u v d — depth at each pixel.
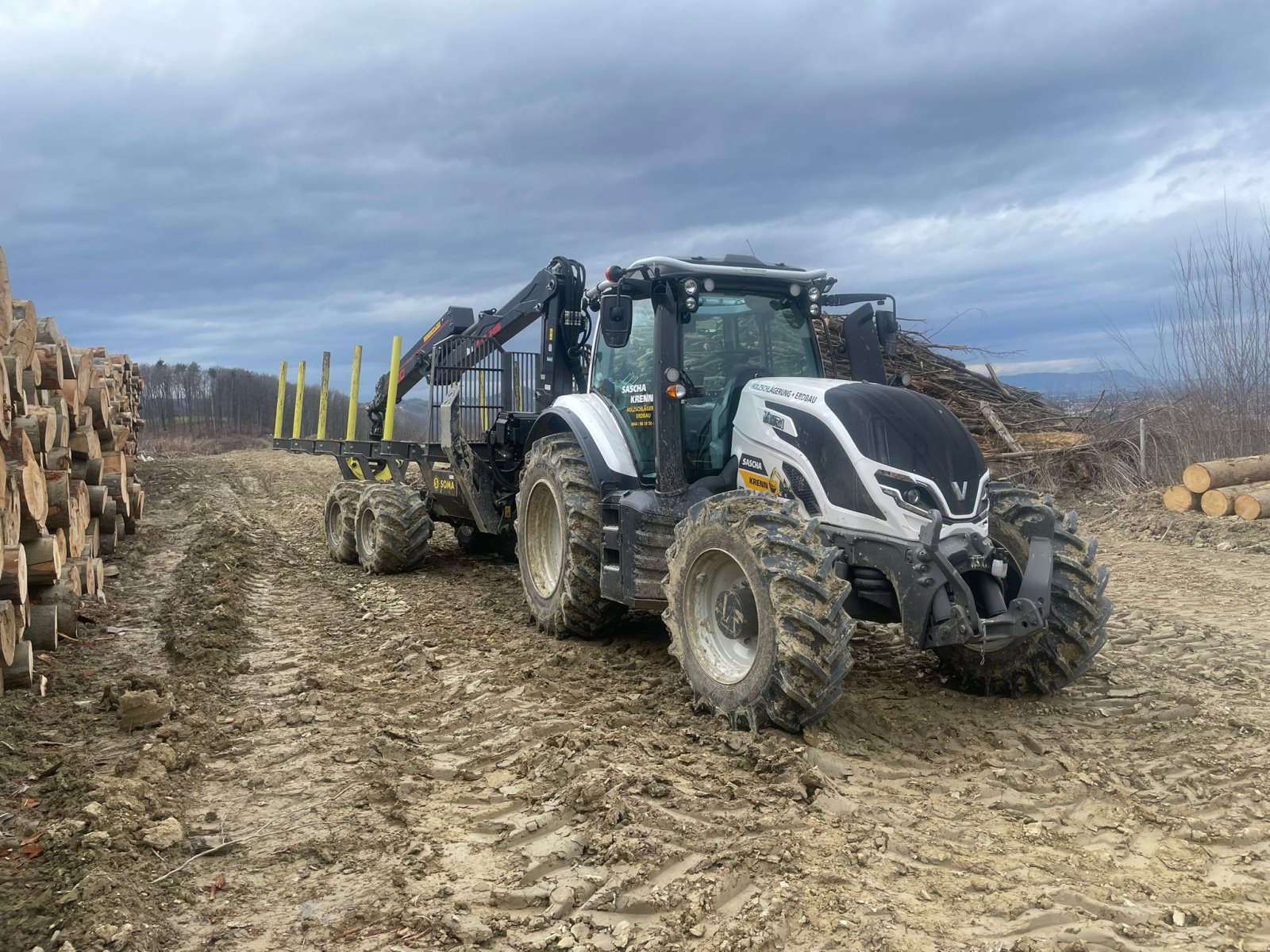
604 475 5.67
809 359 5.82
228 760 4.19
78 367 7.55
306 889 3.04
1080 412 14.37
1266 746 4.19
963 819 3.46
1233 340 12.73
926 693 4.98
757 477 5.03
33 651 5.54
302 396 11.68
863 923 2.73
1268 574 8.53
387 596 7.63
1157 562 9.18
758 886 2.94
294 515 13.73
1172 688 5.04
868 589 4.46
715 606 4.57
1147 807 3.56
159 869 3.17
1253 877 3.05
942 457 4.33
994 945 2.60
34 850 3.28
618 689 5.06
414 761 4.10
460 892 2.98
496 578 8.42
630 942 2.68
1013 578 4.80
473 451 8.14
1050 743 4.21
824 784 3.62
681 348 5.31
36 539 5.58
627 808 3.41
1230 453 12.19
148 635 6.39
